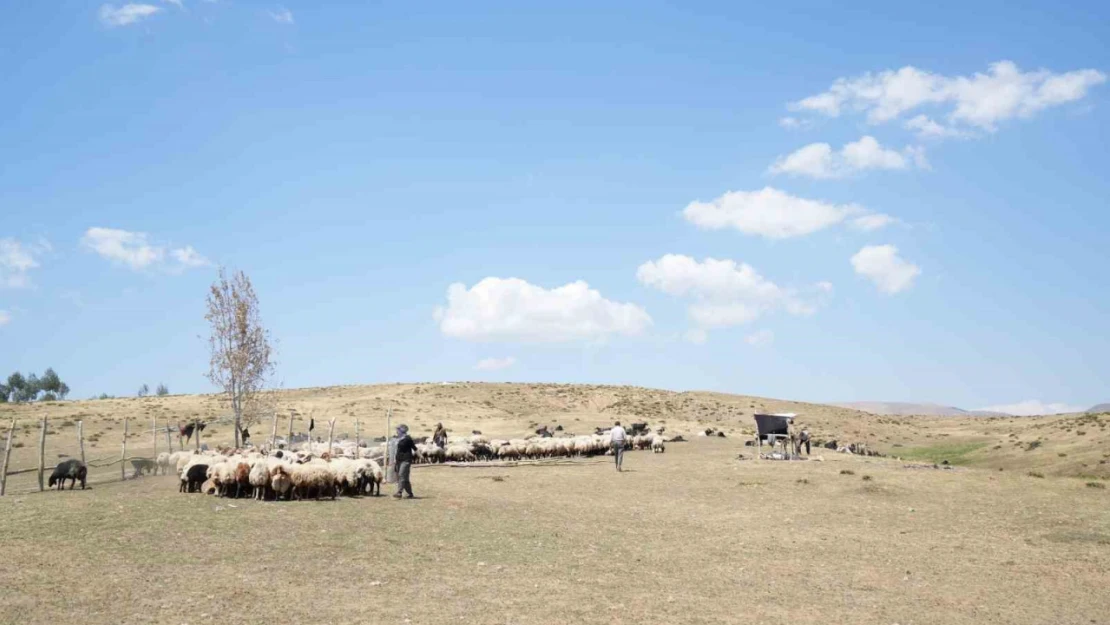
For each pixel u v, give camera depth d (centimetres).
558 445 4516
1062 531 2105
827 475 3266
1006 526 2198
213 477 2248
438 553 1652
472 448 4262
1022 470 5162
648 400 11019
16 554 1437
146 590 1263
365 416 7744
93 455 4512
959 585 1576
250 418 5359
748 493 2791
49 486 2525
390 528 1877
